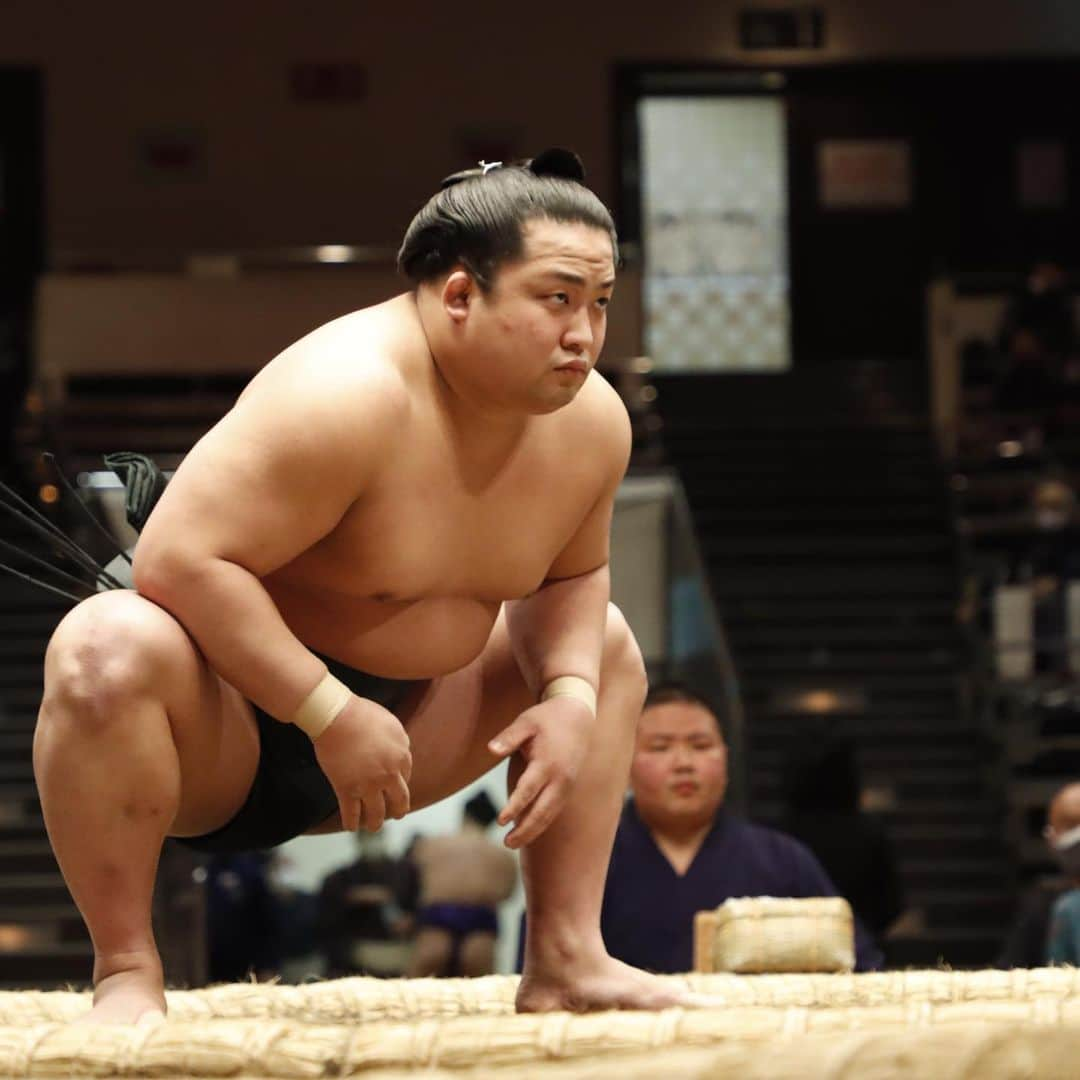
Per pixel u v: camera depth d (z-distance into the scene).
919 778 34.56
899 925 30.89
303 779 7.05
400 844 26.23
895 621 40.16
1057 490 40.47
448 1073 5.13
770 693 37.28
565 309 6.38
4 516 40.72
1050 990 8.09
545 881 7.16
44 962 27.41
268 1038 5.25
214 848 7.27
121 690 6.23
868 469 46.09
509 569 6.84
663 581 32.50
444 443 6.55
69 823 6.32
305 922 24.56
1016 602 36.09
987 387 47.53
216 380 48.06
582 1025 5.19
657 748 13.76
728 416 49.19
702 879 13.66
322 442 6.25
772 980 9.04
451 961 23.86
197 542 6.24
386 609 6.78
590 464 6.88
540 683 6.96
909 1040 4.79
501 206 6.36
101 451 44.84
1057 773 33.34
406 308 6.66
